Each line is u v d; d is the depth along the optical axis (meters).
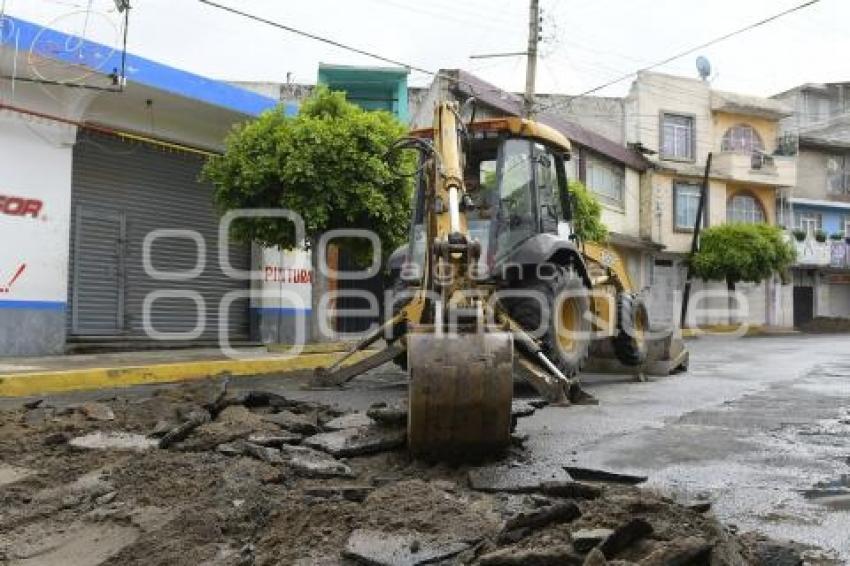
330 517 3.94
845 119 40.75
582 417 7.16
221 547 3.78
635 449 5.76
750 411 7.70
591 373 11.90
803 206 38.81
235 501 4.27
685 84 35.31
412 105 25.97
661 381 10.80
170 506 4.30
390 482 4.68
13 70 12.00
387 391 9.09
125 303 14.63
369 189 12.49
